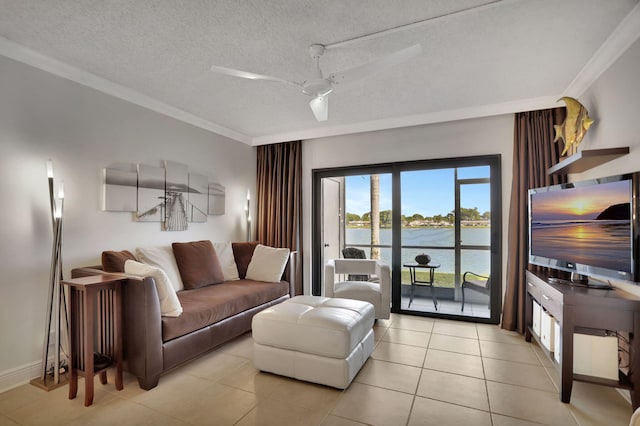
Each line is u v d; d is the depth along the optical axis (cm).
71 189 275
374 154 437
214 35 224
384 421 194
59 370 251
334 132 442
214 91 323
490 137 376
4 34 223
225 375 253
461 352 294
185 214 384
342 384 227
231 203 461
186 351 257
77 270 263
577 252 249
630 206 204
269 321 250
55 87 264
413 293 418
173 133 373
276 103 356
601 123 257
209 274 357
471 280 391
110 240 305
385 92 324
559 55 249
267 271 397
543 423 192
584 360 219
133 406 210
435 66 268
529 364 270
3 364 233
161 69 276
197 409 206
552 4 190
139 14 201
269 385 238
